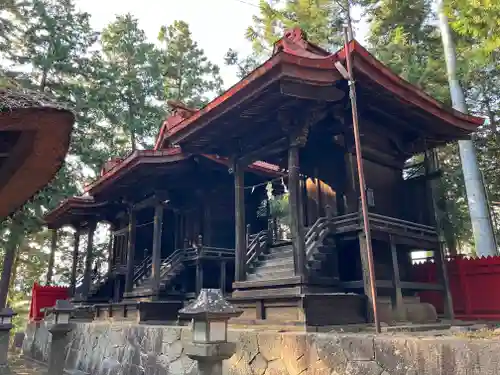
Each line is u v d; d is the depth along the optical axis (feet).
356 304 27.02
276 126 31.63
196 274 43.91
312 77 25.27
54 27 72.38
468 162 52.85
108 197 50.16
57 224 62.44
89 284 55.67
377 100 29.48
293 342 19.77
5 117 10.05
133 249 46.34
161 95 92.48
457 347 13.74
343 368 17.28
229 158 36.29
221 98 29.14
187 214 50.24
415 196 36.60
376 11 63.72
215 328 12.53
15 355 54.70
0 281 60.23
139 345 29.84
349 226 29.68
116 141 86.74
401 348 15.38
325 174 35.29
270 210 53.16
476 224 50.44
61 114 10.66
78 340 41.29
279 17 64.08
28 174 12.32
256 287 29.32
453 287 38.58
